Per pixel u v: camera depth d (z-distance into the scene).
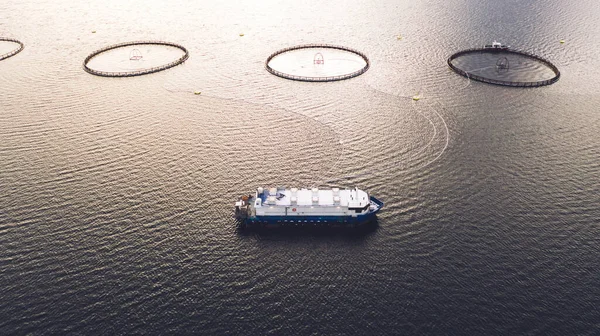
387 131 178.12
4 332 103.00
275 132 177.12
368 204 135.25
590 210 136.62
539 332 104.12
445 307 109.62
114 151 164.75
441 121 184.75
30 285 113.94
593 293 112.44
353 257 123.69
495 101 199.75
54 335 102.75
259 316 107.81
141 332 104.00
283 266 121.12
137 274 117.44
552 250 123.88
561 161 158.50
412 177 151.88
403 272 118.69
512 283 115.19
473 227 131.62
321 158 161.75
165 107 196.00
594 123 181.62
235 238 129.75
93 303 110.06
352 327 105.50
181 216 135.88
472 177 151.25
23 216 134.38
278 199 137.25
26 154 162.50
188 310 108.88
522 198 141.75
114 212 136.50
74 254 122.44
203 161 159.50
